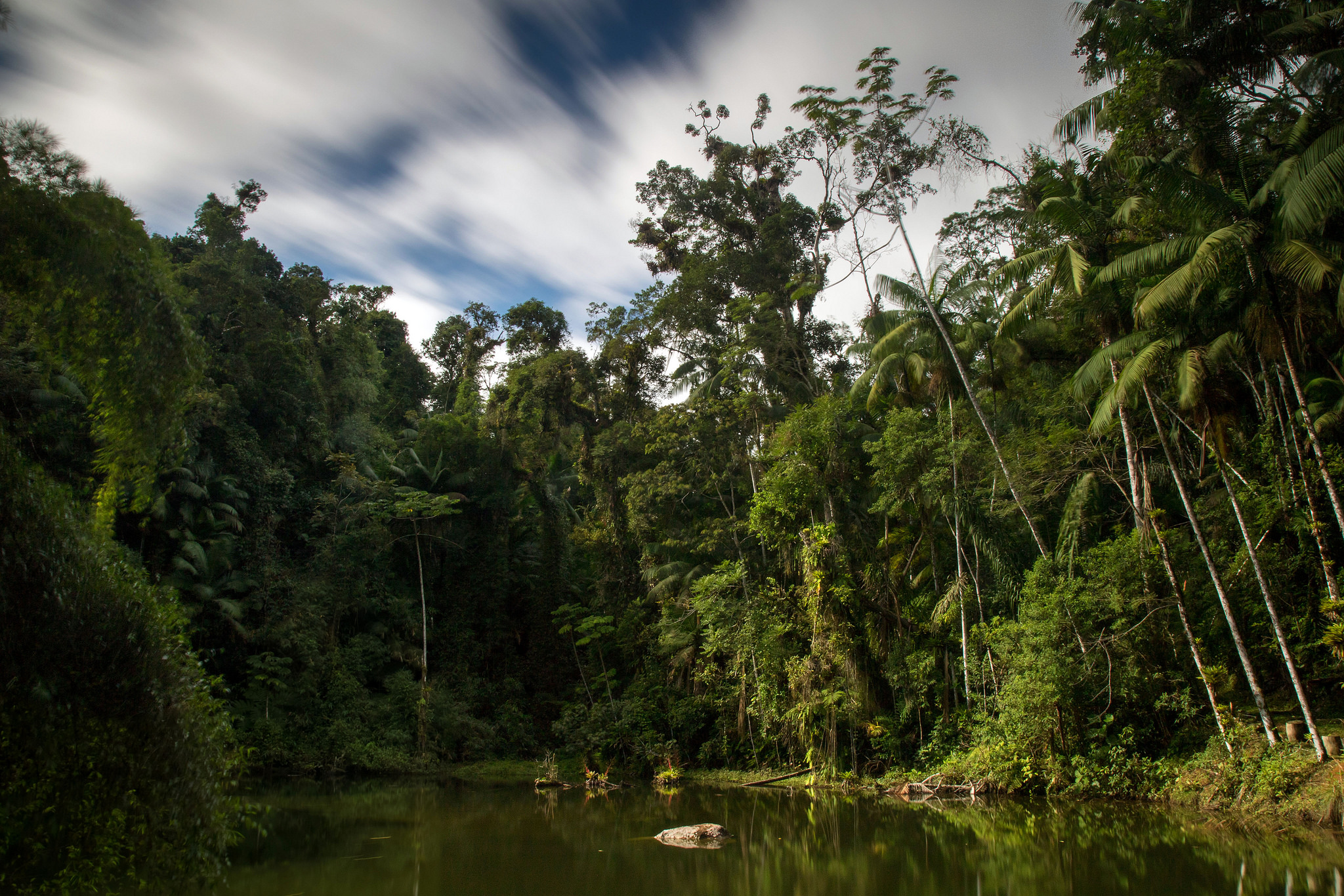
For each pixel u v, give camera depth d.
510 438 36.44
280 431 34.56
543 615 34.19
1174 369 16.03
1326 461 15.77
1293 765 14.29
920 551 24.89
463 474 35.03
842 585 22.25
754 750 26.62
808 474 24.27
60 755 6.49
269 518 31.81
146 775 6.90
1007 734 19.03
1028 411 24.59
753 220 33.12
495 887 10.44
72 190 7.57
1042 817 15.92
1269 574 17.34
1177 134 16.80
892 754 22.42
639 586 32.19
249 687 28.00
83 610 6.73
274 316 35.94
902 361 22.81
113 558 7.37
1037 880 10.33
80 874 6.46
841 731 23.66
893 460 22.14
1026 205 25.75
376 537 31.80
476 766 30.06
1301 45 15.39
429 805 19.97
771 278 31.19
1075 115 17.97
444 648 33.22
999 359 24.72
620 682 31.47
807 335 32.12
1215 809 15.22
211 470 29.98
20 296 7.55
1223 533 18.67
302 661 29.00
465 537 35.25
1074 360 23.17
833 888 10.30
